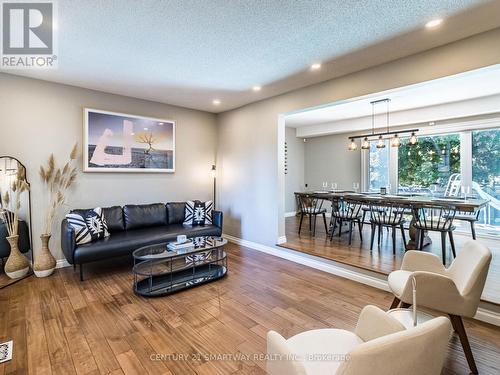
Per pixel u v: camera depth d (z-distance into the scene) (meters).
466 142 5.10
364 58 2.91
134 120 4.34
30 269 3.42
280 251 4.24
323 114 5.87
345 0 1.96
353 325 2.28
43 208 3.57
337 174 7.23
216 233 4.38
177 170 4.93
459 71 2.50
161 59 2.96
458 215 4.44
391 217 4.13
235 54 2.84
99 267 3.70
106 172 4.09
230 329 2.22
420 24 2.26
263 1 1.96
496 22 2.21
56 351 1.93
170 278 3.12
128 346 1.99
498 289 2.62
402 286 2.02
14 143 3.36
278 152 4.30
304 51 2.76
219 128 5.44
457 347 2.03
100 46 2.65
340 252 3.87
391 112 5.68
